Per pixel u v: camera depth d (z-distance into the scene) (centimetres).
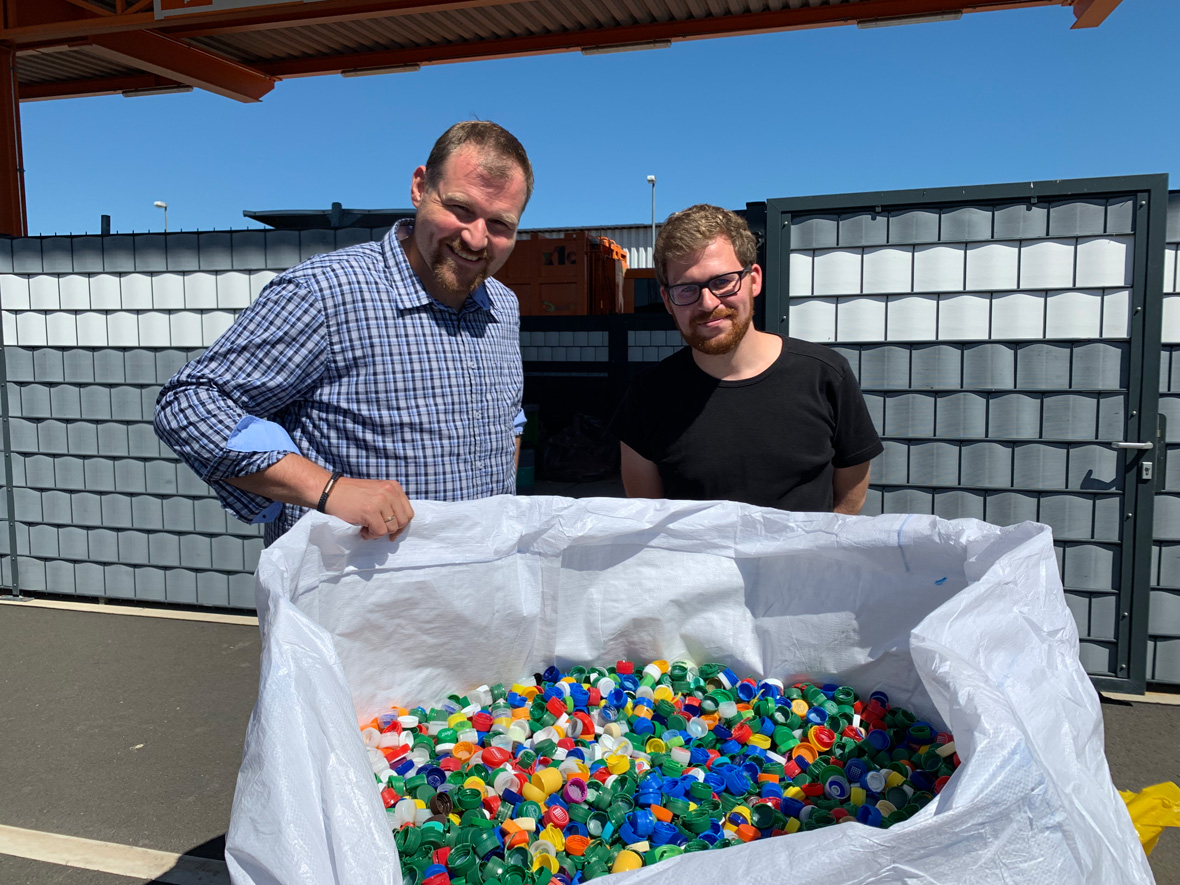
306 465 148
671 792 151
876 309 391
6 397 521
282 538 135
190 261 481
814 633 174
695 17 788
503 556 171
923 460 392
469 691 180
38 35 720
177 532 505
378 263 178
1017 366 376
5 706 376
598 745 165
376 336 171
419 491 178
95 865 260
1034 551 124
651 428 227
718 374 217
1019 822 80
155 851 267
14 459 525
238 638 464
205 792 302
